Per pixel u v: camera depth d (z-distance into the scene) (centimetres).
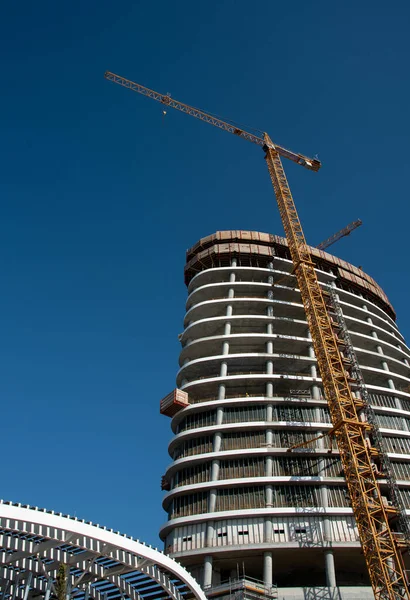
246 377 7225
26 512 3117
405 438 7388
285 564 6312
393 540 5662
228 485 6294
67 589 3659
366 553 5684
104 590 4562
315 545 5812
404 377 8512
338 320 8044
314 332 7700
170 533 6462
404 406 8044
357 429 6550
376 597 5397
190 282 9138
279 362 7650
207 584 5700
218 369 7725
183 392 7231
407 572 5975
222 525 6106
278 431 6894
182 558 6009
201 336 8375
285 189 9900
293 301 8988
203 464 6694
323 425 6869
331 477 6431
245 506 6188
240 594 5225
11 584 3941
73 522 3319
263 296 8812
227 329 7994
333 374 7050
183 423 7281
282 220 9519
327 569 5775
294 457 6656
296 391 7512
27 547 3534
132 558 3922
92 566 4012
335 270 10144
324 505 6200
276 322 8125
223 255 9250
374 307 9950
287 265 9375
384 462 6450
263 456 6606
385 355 9050
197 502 6388
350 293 9638
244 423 6781
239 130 10981
